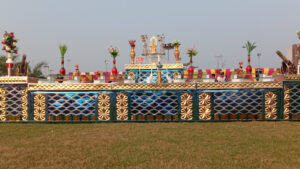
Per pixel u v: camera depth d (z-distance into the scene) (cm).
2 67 2702
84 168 352
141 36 1459
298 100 801
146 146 481
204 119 816
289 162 370
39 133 639
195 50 1248
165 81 1266
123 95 829
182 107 822
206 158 395
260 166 351
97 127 727
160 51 1449
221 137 561
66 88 827
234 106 814
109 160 390
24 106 838
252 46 1079
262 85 801
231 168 343
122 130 667
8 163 380
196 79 868
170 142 515
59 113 831
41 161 389
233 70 1435
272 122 775
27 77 835
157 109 827
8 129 705
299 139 532
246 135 580
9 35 861
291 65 834
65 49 991
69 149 467
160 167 350
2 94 841
